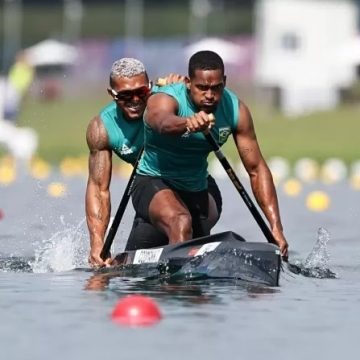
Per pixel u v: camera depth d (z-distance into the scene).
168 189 39.22
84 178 106.38
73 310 29.52
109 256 39.88
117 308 28.08
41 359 23.30
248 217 66.00
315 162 130.62
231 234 36.88
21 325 27.23
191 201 40.03
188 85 37.16
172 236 37.91
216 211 41.03
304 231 57.75
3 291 33.44
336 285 35.44
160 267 36.53
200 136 37.84
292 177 117.81
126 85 38.75
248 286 34.12
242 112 38.31
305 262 41.88
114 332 26.27
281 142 151.75
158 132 36.19
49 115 197.12
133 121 39.75
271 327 27.22
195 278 35.28
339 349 24.72
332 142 151.25
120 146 40.06
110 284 34.88
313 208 75.44
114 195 78.00
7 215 65.31
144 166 39.88
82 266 40.28
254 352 24.17
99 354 23.81
